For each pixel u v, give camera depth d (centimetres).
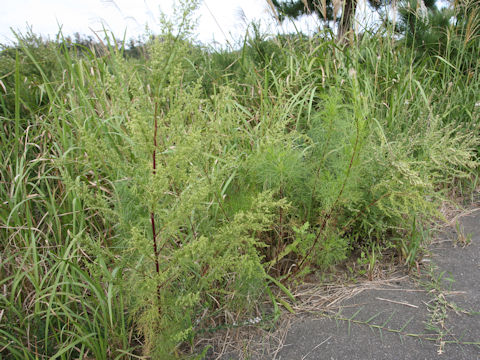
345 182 185
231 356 164
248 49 397
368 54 363
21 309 172
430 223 263
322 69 328
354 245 240
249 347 168
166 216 136
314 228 217
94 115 224
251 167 200
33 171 238
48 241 198
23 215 211
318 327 179
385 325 176
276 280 207
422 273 218
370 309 189
